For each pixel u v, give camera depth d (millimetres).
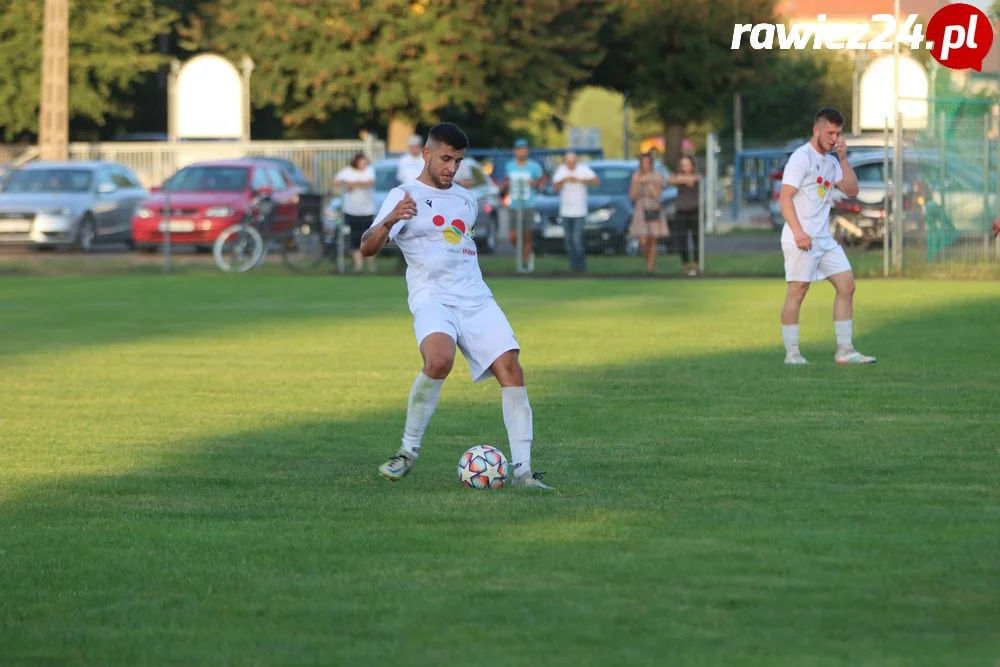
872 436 25250
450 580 15906
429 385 21438
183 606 15086
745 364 35688
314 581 15977
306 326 46281
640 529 18203
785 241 35375
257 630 14203
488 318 21500
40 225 86062
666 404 29297
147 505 20266
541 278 67875
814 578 15727
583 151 121750
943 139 65812
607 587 15477
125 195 92125
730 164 138500
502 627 14125
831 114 34688
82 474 22672
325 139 147500
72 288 62812
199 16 148500
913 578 15672
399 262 72125
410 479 22016
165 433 26594
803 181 35031
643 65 125188
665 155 133125
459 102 111438
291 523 18938
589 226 76750
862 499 19969
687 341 41031
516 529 18344
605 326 45406
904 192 66062
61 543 17984
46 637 14102
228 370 35562
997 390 30781
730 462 22938
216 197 82562
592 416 27812
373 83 112812
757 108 176125
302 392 31766
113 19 131125
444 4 109125
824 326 44875
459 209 21734
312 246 73500
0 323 47531
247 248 72938
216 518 19359
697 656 13148
